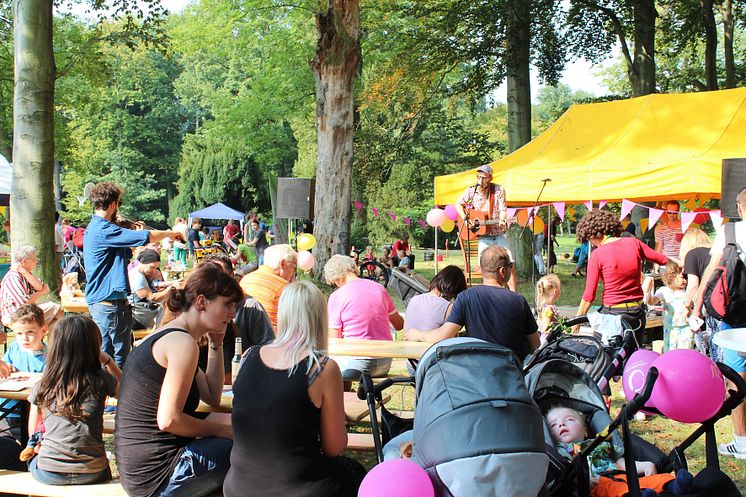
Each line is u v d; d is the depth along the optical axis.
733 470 5.01
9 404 4.75
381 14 24.80
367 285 6.06
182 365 3.45
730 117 11.45
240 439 3.20
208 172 46.84
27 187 10.57
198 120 64.19
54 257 10.76
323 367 3.18
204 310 3.74
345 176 13.75
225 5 27.28
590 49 23.89
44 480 3.82
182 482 3.50
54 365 3.80
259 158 37.19
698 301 5.24
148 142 61.53
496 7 21.41
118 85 58.88
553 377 3.80
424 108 27.62
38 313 5.00
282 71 29.97
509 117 21.69
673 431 6.07
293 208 11.81
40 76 10.64
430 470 2.92
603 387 4.33
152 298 7.53
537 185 11.50
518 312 4.95
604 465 3.63
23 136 10.61
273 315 6.14
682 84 34.19
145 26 16.59
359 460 5.36
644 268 13.95
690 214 10.67
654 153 11.16
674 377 3.18
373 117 28.75
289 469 3.13
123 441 3.54
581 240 6.61
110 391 3.95
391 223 30.34
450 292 5.98
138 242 5.90
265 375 3.20
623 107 12.62
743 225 5.01
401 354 5.12
